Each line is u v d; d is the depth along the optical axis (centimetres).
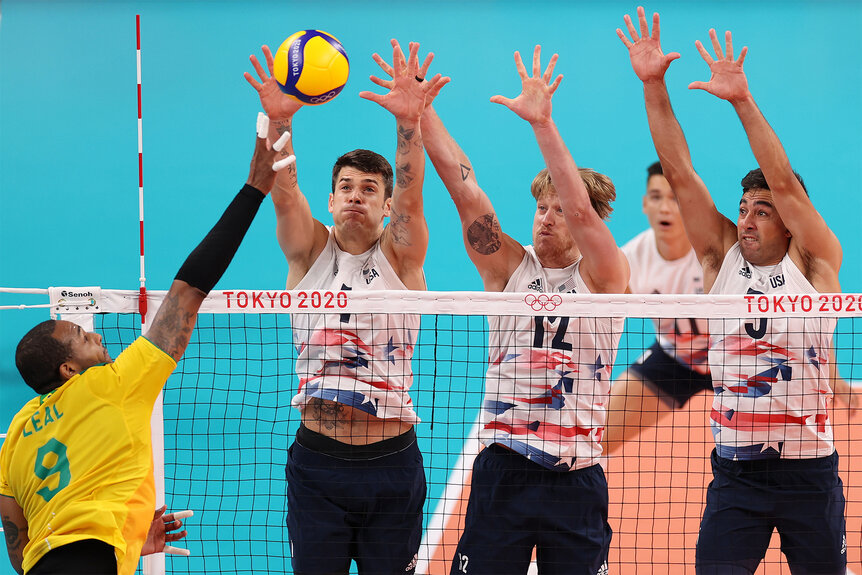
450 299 1493
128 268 3092
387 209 1716
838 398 2488
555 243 1605
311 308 1506
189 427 2581
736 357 1652
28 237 3127
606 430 2595
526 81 1551
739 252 1723
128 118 3306
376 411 1566
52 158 3231
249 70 3366
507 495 1538
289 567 2184
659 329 2658
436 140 1645
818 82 3316
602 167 3209
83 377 1149
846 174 3195
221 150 3288
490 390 1583
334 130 3247
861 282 3086
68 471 1117
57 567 1080
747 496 1642
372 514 1575
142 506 1145
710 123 3256
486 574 1528
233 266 3045
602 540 1552
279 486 2447
